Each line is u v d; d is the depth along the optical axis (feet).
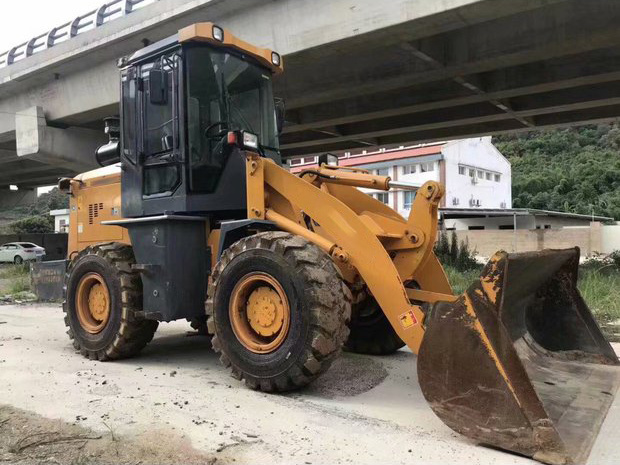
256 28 39.63
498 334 10.94
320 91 45.39
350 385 15.44
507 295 13.57
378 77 42.42
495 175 155.63
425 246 15.65
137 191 19.01
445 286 17.49
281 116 20.79
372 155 144.25
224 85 18.25
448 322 11.44
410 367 17.63
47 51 55.72
